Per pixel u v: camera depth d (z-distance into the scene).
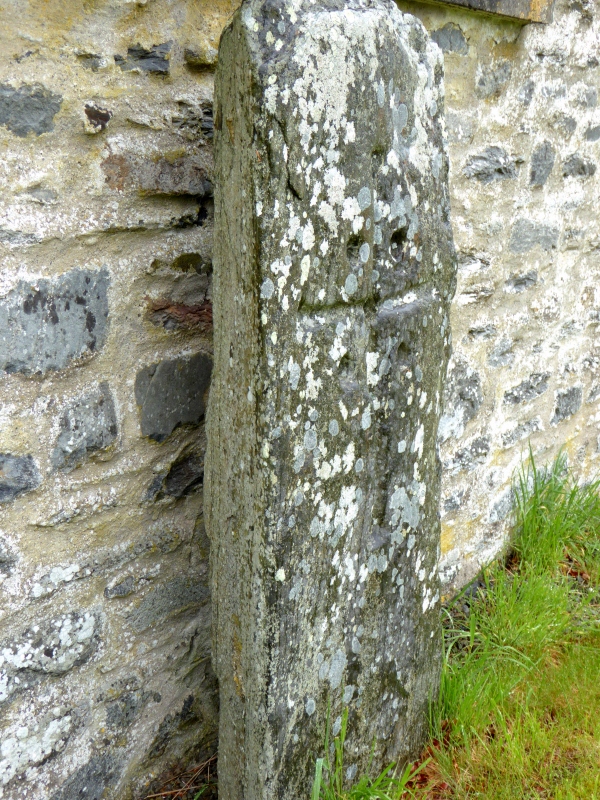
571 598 2.89
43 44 1.50
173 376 1.88
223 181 1.51
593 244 3.27
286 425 1.53
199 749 2.17
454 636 2.66
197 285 1.88
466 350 2.73
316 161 1.49
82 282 1.66
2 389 1.58
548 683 2.38
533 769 2.12
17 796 1.75
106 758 1.93
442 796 2.07
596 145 3.10
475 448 2.88
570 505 3.21
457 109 2.43
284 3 1.42
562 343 3.26
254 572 1.61
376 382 1.77
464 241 2.60
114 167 1.66
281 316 1.49
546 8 2.50
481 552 3.03
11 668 1.69
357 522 1.78
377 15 1.61
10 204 1.51
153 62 1.69
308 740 1.77
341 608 1.78
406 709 2.10
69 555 1.77
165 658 2.03
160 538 1.95
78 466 1.74
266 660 1.63
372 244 1.67
